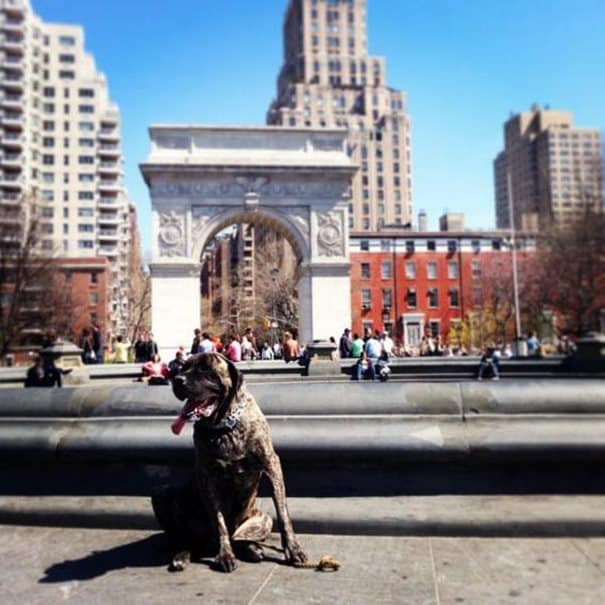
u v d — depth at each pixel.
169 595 3.75
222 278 54.84
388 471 5.28
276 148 39.75
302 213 39.41
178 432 4.21
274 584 3.89
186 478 5.43
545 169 164.12
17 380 19.34
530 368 19.39
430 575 4.00
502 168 190.00
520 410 5.32
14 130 104.44
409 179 131.88
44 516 5.30
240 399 4.33
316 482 5.32
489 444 5.06
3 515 5.39
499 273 69.75
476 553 4.38
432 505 5.02
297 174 39.12
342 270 39.03
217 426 4.23
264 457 4.33
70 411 5.73
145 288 54.38
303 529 4.92
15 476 5.71
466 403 5.36
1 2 103.56
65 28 112.62
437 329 71.38
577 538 4.64
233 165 38.41
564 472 5.17
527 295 64.31
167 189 38.31
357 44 151.75
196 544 4.58
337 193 39.53
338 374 20.12
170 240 38.06
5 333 55.75
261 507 5.07
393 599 3.63
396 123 130.75
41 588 3.92
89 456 5.48
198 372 4.20
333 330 38.38
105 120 112.69
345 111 140.00
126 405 5.68
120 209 113.31
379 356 20.30
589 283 52.72
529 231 76.25
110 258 109.25
